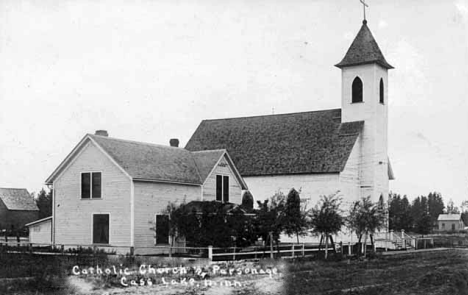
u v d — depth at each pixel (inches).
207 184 1867.6
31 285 1034.7
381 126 2460.6
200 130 2805.1
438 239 3043.8
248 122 2728.8
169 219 1627.7
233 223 1567.4
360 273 1328.7
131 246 1517.0
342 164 2289.6
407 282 1178.0
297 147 2464.3
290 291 1037.2
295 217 1633.9
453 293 1068.5
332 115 2544.3
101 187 1678.2
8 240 2322.8
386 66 2477.9
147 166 1715.1
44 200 3777.1
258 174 2439.7
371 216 1806.1
